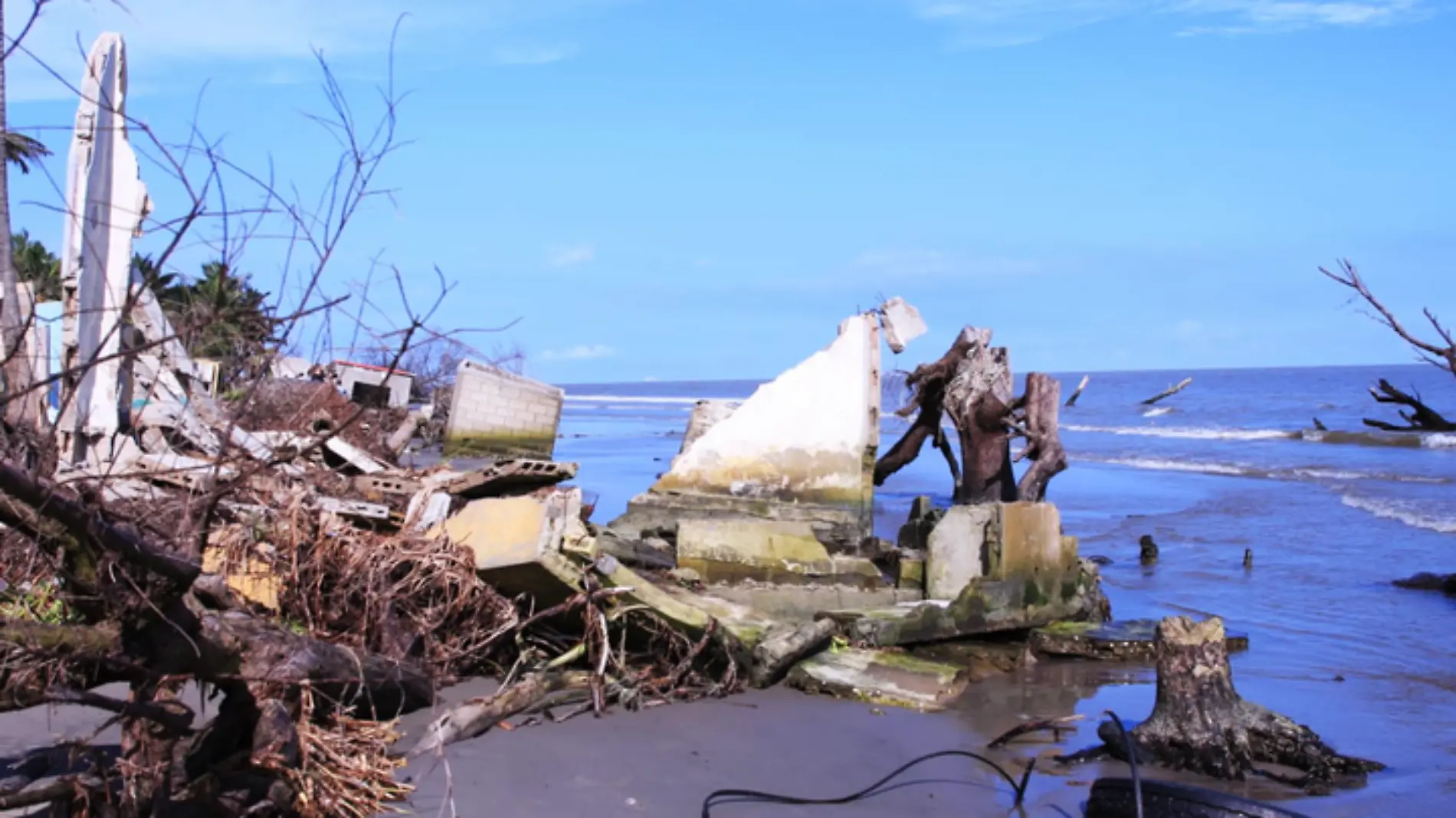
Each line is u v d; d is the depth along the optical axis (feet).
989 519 32.78
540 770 19.84
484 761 20.01
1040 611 33.40
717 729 22.95
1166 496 81.66
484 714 21.57
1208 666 22.66
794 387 36.27
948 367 53.57
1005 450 52.70
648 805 18.69
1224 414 232.12
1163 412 241.14
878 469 56.85
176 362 30.60
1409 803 20.75
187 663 14.56
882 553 35.14
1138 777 18.47
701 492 36.11
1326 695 29.43
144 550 13.58
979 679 29.17
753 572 31.58
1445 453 121.39
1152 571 49.80
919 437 55.62
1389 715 27.40
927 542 33.09
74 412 27.32
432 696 22.15
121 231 29.27
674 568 31.73
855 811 19.17
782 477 35.83
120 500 18.69
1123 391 371.97
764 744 22.27
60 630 13.51
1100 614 35.78
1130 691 28.02
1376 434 146.10
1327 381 405.59
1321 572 49.29
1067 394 347.36
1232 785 21.48
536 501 23.88
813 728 23.48
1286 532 62.13
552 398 42.37
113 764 15.39
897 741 23.07
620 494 67.31
